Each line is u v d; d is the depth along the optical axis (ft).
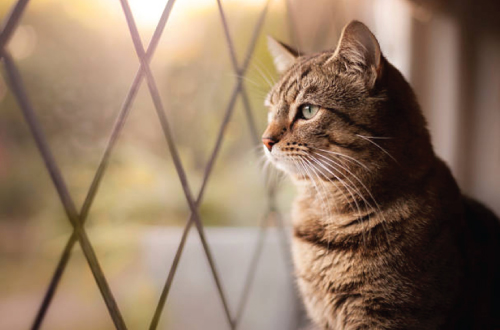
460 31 2.65
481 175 2.81
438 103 2.72
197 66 2.37
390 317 1.82
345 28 1.86
